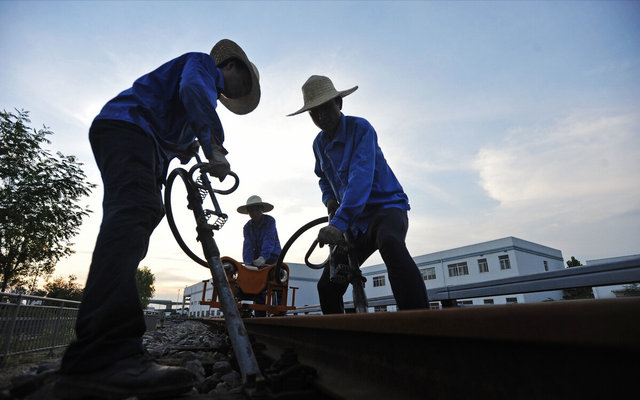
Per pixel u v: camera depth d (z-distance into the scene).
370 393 1.09
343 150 2.70
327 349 1.53
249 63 2.61
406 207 2.48
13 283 11.98
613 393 0.52
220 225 1.82
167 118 1.93
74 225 11.81
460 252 33.31
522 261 30.25
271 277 5.63
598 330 0.44
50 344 4.06
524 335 0.53
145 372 1.17
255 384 1.24
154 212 1.52
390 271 2.08
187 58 2.04
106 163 1.50
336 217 2.07
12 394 0.91
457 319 0.68
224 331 5.37
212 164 1.79
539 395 0.63
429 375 0.91
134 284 1.29
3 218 10.20
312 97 2.68
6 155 10.80
